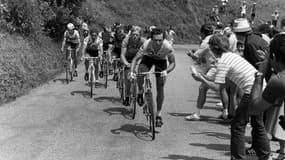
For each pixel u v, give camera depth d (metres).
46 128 7.56
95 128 7.66
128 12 38.03
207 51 8.18
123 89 9.79
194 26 42.72
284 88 4.29
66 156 6.04
